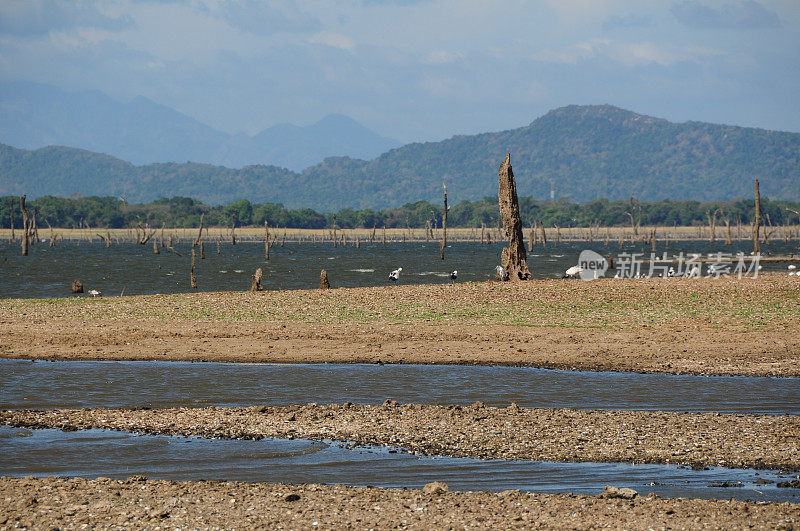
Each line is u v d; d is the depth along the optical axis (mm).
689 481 42000
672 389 66250
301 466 45062
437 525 35156
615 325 95625
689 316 100000
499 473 43625
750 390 65625
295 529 34781
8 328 97312
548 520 35688
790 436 50188
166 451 48094
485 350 83750
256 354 82812
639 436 50469
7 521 35531
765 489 40531
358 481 42594
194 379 71438
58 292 183750
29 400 63219
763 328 91125
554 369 75375
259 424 54219
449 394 65000
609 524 35125
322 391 66312
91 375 73312
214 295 127938
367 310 109875
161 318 104938
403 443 49469
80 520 35719
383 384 69000
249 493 39750
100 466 45312
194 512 36812
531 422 54219
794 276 145875
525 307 110250
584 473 43531
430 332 92688
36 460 46375
